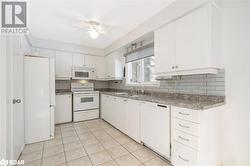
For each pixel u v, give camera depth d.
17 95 1.83
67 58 3.67
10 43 1.47
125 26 2.58
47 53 3.38
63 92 3.54
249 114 1.43
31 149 2.08
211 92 1.73
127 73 3.62
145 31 2.39
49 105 2.49
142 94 2.90
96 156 1.87
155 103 1.87
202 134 1.36
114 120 3.08
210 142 1.46
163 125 1.74
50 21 2.32
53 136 2.53
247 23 1.44
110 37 3.21
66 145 2.22
